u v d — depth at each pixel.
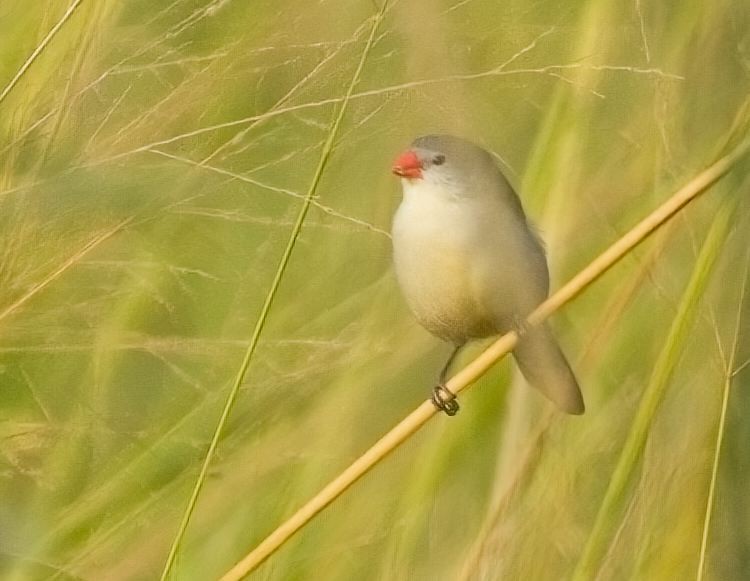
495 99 5.13
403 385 5.13
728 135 5.03
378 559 5.10
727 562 5.07
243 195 5.14
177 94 5.11
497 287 5.07
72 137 5.09
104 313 5.14
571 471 5.07
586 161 5.10
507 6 5.13
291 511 5.11
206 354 5.15
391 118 5.13
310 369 5.14
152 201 5.10
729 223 5.01
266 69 5.13
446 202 5.08
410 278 5.09
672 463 5.07
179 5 5.12
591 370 5.08
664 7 5.11
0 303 5.10
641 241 5.04
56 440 5.14
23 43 5.10
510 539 5.07
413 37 5.12
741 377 5.07
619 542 5.05
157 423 5.14
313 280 5.16
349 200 5.16
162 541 5.11
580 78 5.10
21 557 5.08
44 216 5.09
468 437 5.09
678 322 5.01
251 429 5.13
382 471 5.11
